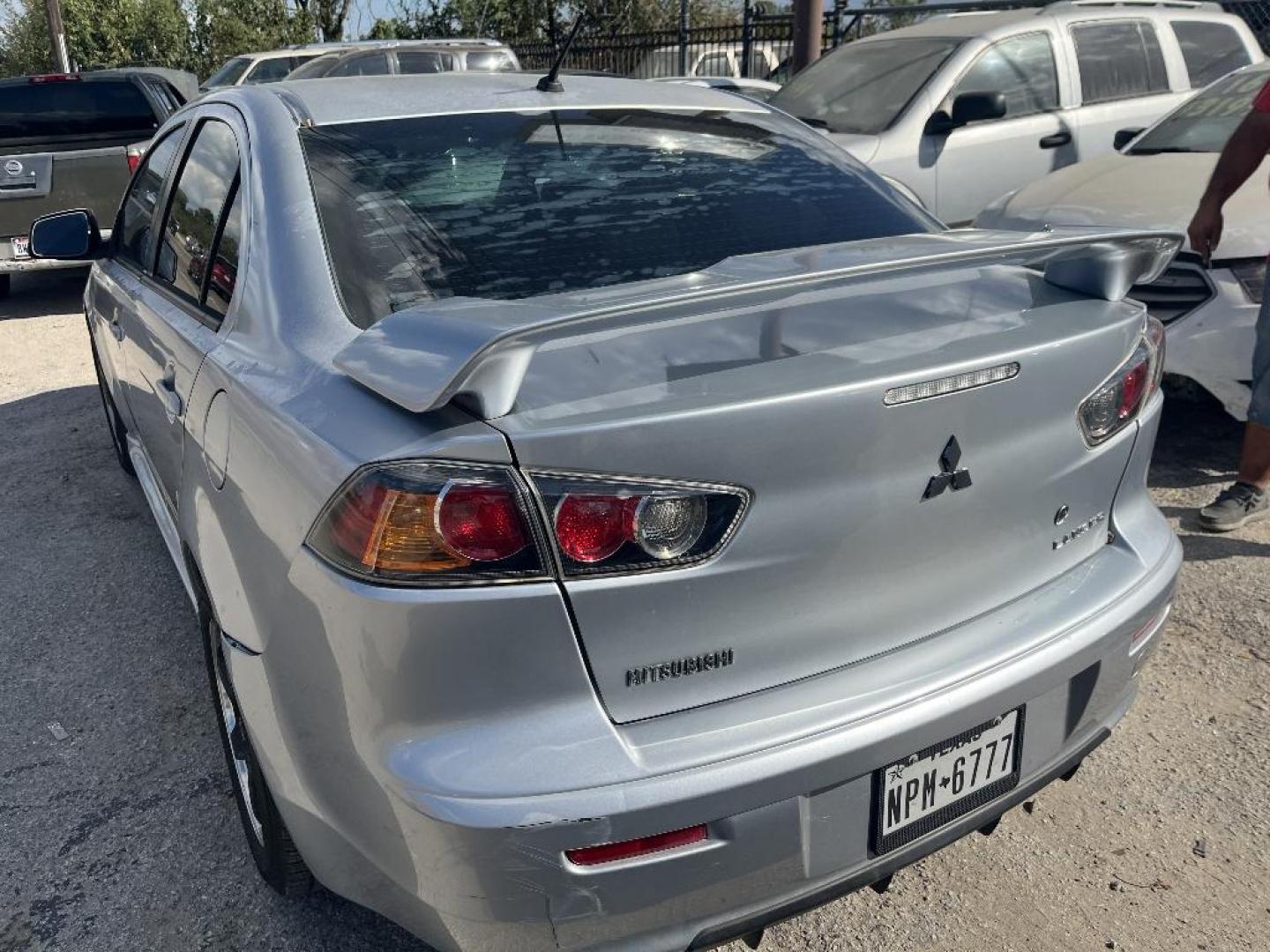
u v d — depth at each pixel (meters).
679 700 1.60
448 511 1.48
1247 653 3.12
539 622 1.50
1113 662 2.02
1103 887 2.31
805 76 7.79
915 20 13.70
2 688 3.19
